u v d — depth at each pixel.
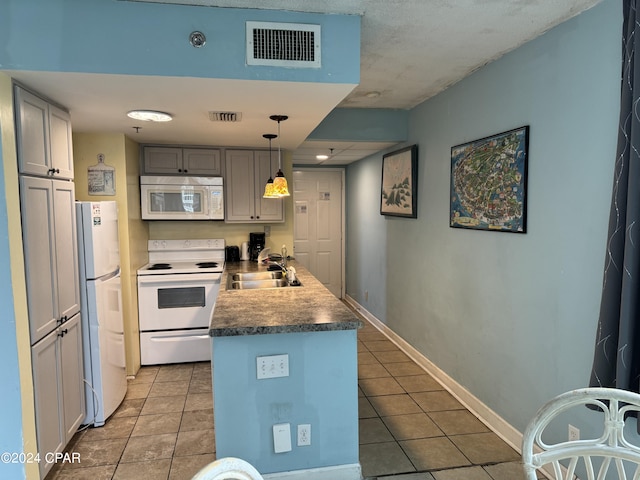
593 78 1.86
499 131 2.53
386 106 3.75
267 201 4.11
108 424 2.73
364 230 5.36
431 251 3.45
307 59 1.93
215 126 2.94
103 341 2.71
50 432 2.15
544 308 2.18
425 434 2.59
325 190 6.18
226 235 4.30
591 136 1.87
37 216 2.05
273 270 3.65
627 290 1.57
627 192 1.60
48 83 1.93
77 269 2.54
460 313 3.03
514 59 2.38
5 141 1.80
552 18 1.99
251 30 1.88
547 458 1.14
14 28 1.74
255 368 2.02
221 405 2.01
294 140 3.54
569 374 2.03
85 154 3.25
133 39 1.81
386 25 2.07
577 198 1.95
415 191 3.68
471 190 2.80
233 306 2.31
